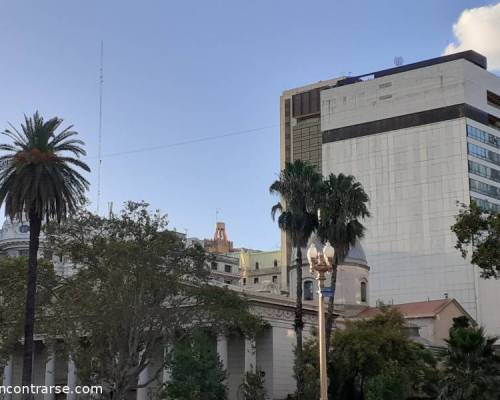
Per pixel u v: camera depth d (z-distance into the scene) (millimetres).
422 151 158250
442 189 154750
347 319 85000
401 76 163750
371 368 72375
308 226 69188
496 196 158000
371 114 165250
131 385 64875
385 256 157500
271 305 84812
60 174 59938
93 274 63000
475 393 57500
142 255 61344
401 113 161875
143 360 64250
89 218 64062
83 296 61312
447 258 151000
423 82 161000
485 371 58656
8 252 122750
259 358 84812
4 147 60250
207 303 64562
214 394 64812
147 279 61812
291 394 82562
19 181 58938
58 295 64750
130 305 61312
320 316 39094
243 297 72438
